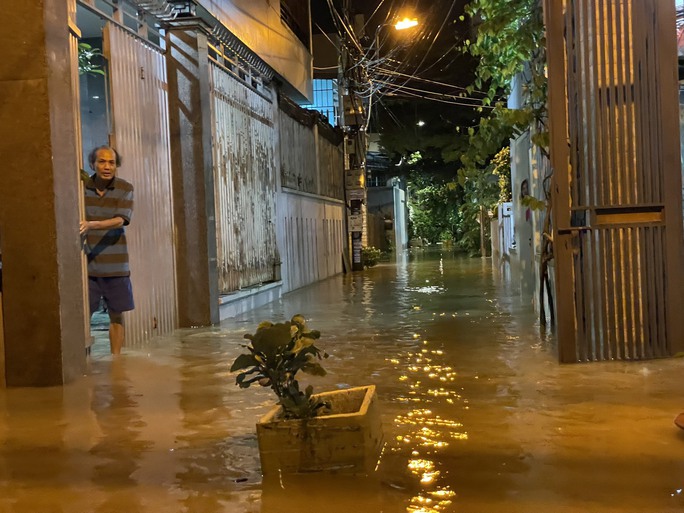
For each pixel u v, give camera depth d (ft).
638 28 19.67
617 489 10.53
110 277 23.00
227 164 34.55
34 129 18.61
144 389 18.21
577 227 19.92
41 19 18.44
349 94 68.08
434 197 138.21
